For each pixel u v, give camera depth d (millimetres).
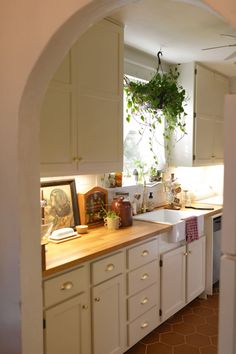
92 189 2744
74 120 2236
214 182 4668
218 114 4145
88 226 2676
